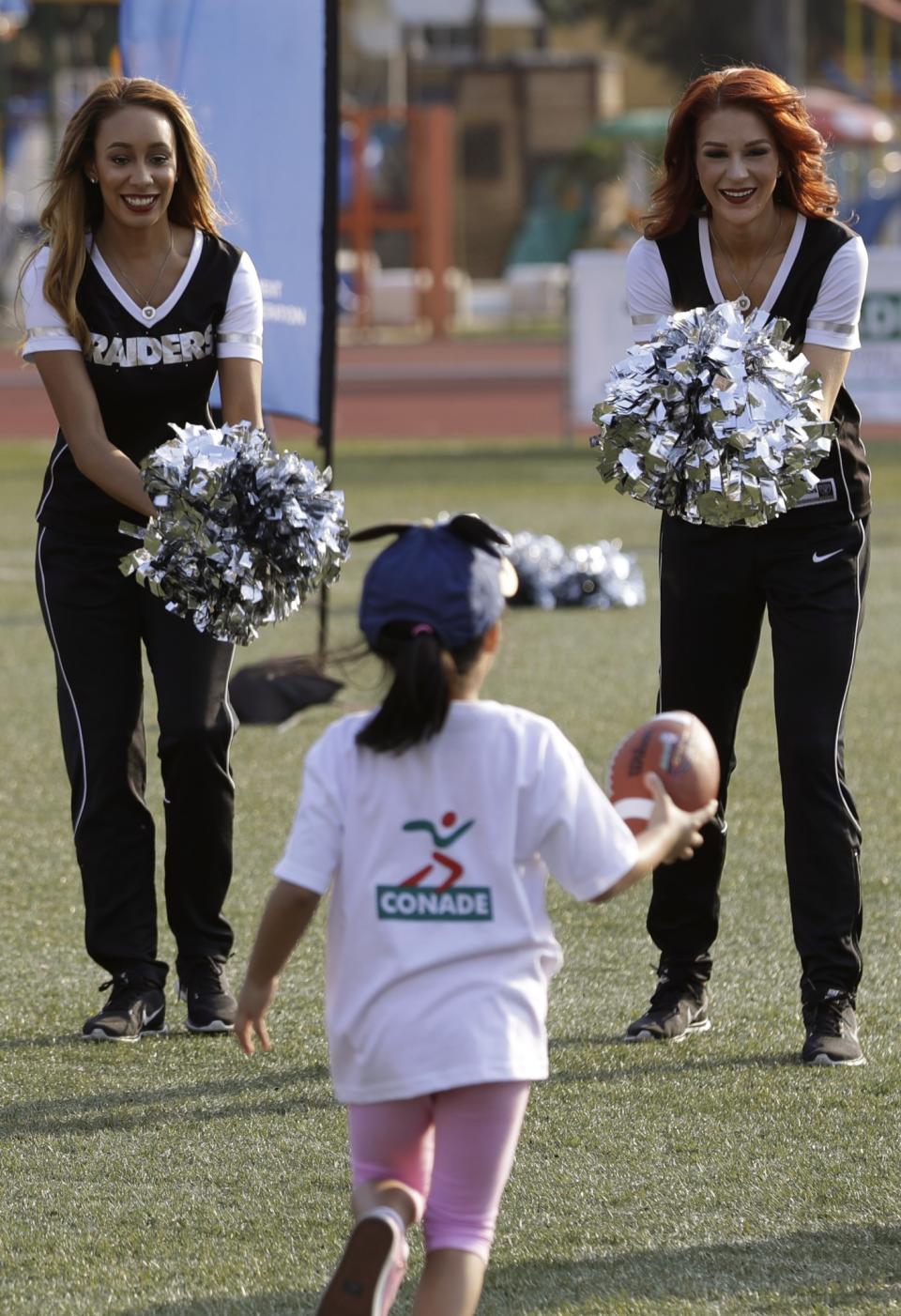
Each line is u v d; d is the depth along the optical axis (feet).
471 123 581.53
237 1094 48.49
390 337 441.27
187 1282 37.99
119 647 52.80
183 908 53.88
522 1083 32.19
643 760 35.09
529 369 333.62
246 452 48.83
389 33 590.14
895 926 63.05
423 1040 31.60
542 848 32.78
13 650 113.39
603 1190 42.14
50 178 51.85
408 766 32.50
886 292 194.49
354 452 222.28
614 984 57.31
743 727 92.48
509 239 583.99
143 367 51.57
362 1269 29.58
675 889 52.70
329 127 87.45
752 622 51.70
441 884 32.24
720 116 48.49
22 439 247.70
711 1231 39.96
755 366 47.14
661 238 50.83
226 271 52.16
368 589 32.71
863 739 89.10
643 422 47.62
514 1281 37.63
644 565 143.95
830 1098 47.57
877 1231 39.91
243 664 105.40
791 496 47.39
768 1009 54.95
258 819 76.02
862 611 51.11
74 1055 51.52
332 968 33.04
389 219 445.37
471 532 32.96
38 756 87.61
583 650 112.16
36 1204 41.81
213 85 85.66
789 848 51.29
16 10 286.46
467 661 32.60
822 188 49.57
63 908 65.57
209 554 48.16
